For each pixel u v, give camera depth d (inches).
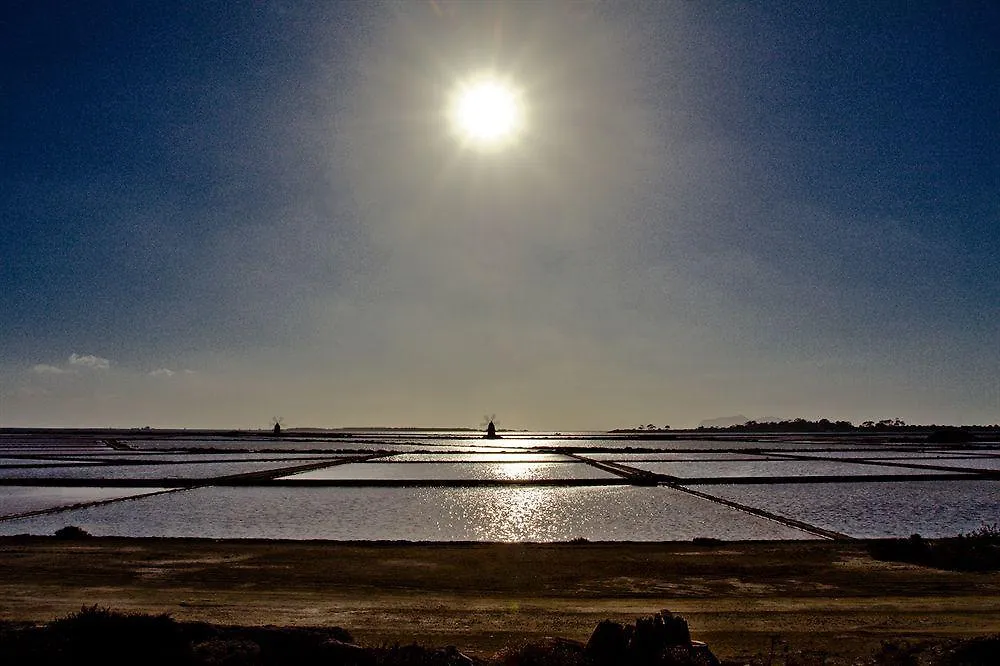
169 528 926.4
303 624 454.3
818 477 1514.5
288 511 1074.1
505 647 410.0
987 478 1566.2
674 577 617.0
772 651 391.9
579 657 362.0
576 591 566.3
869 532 916.6
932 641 404.2
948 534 903.1
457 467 1916.8
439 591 560.7
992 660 361.1
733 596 553.0
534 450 2829.7
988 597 547.8
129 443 3383.4
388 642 415.5
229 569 629.9
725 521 994.1
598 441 4005.9
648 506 1134.4
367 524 960.9
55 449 2741.1
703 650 359.9
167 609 486.6
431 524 963.3
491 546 746.8
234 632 363.6
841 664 382.3
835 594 559.2
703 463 2044.8
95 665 322.3
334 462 1996.8
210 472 1697.8
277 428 4783.5
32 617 457.4
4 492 1311.5
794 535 884.0
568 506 1133.1
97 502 1152.8
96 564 645.9
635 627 372.5
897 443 3499.0
